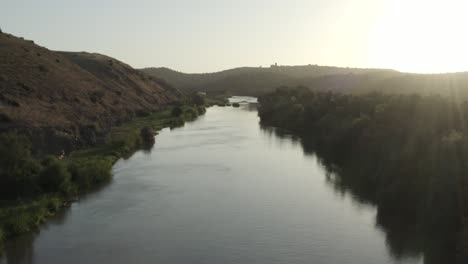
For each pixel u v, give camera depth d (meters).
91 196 41.03
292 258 29.19
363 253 29.92
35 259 28.25
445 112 49.44
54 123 59.78
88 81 99.00
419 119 50.16
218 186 45.00
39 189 38.00
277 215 36.66
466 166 33.22
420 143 42.81
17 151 38.47
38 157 49.66
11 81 68.12
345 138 61.72
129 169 51.78
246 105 159.62
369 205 39.28
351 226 34.44
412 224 34.53
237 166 53.97
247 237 32.25
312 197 41.56
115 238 31.73
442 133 44.06
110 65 133.38
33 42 106.62
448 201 31.94
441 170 34.25
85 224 34.19
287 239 32.00
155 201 39.91
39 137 53.78
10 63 76.19
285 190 43.75
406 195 38.03
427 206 34.03
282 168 53.12
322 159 58.44
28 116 58.09
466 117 47.69
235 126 92.94
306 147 67.19
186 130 85.81
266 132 83.50
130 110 98.88
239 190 43.62
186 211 37.38
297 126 85.62
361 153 54.66
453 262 28.06
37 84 73.12
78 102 77.69
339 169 52.69
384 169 44.34
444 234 30.84
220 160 57.41
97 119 75.44
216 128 89.38
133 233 32.66
